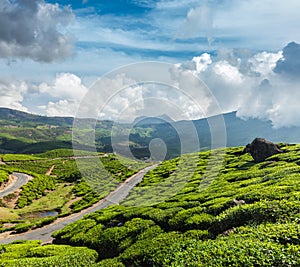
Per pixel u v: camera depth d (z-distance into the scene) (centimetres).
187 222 1858
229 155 4988
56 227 3912
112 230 2141
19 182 7694
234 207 1780
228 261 1134
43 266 1730
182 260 1255
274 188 1922
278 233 1267
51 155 13225
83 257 1858
